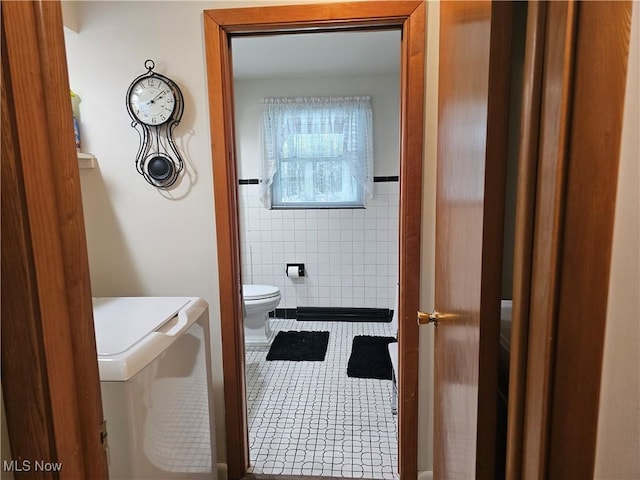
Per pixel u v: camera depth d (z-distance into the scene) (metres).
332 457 2.07
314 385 2.78
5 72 0.54
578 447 0.59
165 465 1.31
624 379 0.56
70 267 0.65
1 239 0.55
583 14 0.51
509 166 0.97
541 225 0.59
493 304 0.81
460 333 1.01
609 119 0.52
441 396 1.30
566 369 0.58
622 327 0.55
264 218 3.95
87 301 0.69
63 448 0.63
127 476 1.13
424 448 1.84
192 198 1.81
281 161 3.89
